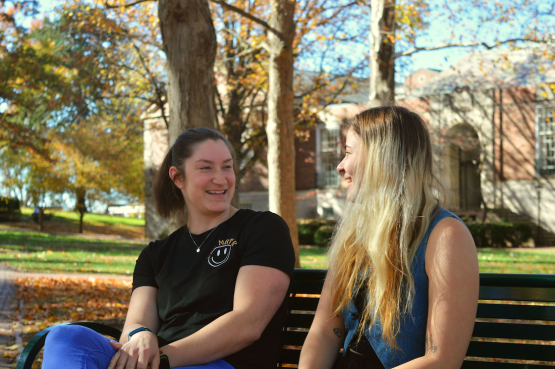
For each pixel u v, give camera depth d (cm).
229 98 2011
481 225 2250
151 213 3033
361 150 207
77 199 3180
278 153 981
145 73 1988
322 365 206
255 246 229
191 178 250
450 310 173
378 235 190
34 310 705
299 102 2067
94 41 1861
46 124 2633
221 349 212
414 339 185
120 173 2850
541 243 2362
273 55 973
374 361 196
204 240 244
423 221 187
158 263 253
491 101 2514
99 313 707
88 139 2719
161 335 232
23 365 195
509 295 220
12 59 1897
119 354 203
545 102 2394
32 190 3047
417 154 197
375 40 1027
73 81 2136
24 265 1302
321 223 2470
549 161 2406
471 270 175
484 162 2547
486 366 220
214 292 229
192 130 263
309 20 1556
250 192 3038
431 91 2755
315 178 2950
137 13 1662
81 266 1317
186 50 587
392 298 186
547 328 215
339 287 209
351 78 1995
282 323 238
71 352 190
